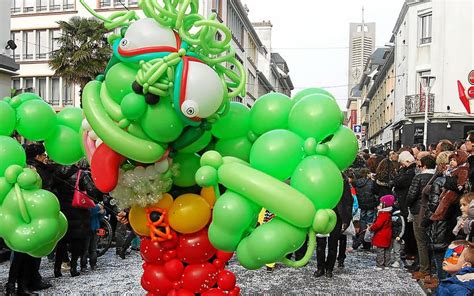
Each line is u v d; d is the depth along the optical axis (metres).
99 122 3.22
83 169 7.05
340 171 3.43
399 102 31.69
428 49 27.14
